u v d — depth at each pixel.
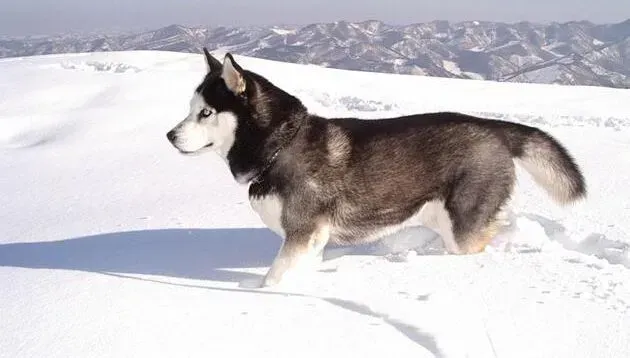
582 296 2.09
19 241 2.66
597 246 2.48
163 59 7.43
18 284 2.21
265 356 1.83
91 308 2.04
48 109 5.02
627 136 4.17
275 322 1.98
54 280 2.23
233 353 1.84
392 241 2.55
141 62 7.17
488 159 2.40
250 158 2.29
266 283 2.23
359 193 2.32
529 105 5.55
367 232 2.38
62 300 2.09
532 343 1.88
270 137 2.28
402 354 1.84
